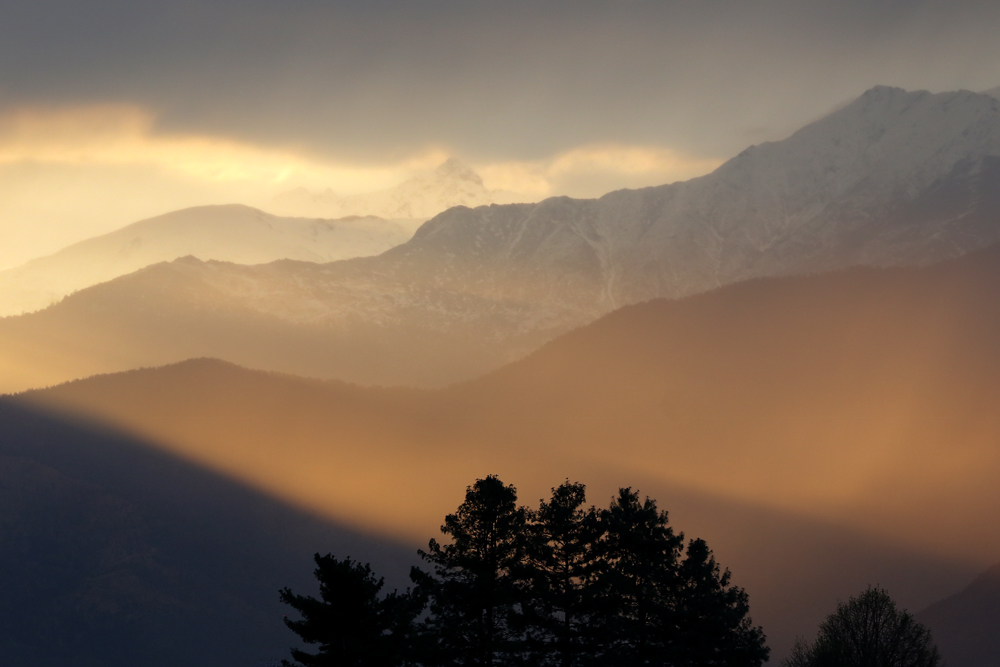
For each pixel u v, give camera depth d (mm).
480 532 83625
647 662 84250
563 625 82875
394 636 71688
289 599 72688
